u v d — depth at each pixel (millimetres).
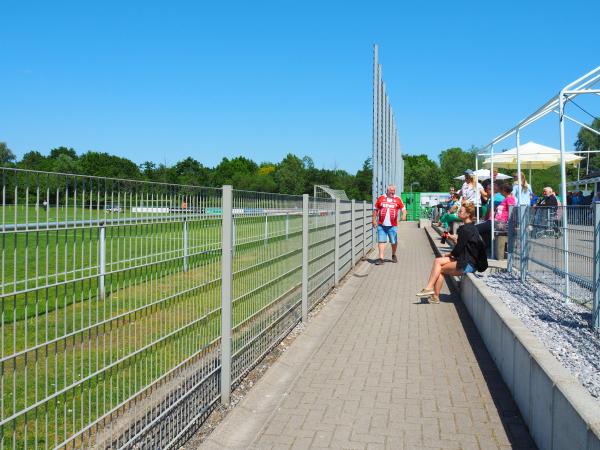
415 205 45531
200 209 4199
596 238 5676
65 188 2617
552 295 7746
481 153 13438
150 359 3471
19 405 2418
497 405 4844
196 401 4250
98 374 2924
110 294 3010
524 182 13789
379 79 18812
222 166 117562
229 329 4816
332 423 4496
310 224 8500
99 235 2893
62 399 2643
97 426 2902
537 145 14477
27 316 2412
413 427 4395
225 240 4746
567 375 3664
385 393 5188
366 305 9508
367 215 17484
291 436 4250
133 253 3229
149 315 3445
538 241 8039
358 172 92688
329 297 9969
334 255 10961
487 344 6637
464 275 9383
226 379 4828
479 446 4031
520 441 4109
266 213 6043
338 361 6250
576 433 3078
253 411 4781
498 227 12086
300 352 6617
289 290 7258
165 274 3645
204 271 4332
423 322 8180
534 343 4523
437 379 5578
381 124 19734
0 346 2312
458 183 90000
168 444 3732
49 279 2537
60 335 2623
